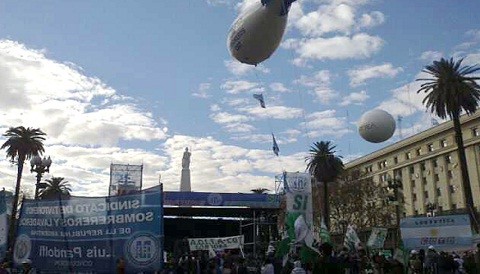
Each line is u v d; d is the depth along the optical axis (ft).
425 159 295.69
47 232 36.68
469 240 71.36
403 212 261.24
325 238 73.41
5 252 48.14
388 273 61.77
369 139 72.38
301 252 58.44
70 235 35.70
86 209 35.70
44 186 123.13
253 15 48.85
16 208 164.25
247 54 52.49
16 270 38.75
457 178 269.03
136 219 33.91
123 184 176.86
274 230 205.46
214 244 111.34
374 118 70.95
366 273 67.36
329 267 26.55
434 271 63.93
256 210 208.54
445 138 281.74
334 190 234.99
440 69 135.85
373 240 85.61
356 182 237.45
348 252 70.69
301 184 74.18
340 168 205.16
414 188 305.94
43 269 36.14
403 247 75.10
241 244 111.45
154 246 33.04
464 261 65.16
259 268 79.25
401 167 318.04
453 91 131.03
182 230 239.71
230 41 53.47
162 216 33.45
